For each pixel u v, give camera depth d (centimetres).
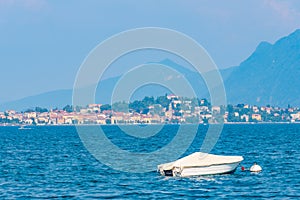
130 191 11238
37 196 10869
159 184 11969
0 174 14288
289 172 13825
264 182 12144
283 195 10681
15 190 11612
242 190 11175
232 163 12962
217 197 10481
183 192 11000
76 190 11500
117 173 13988
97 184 12212
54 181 12812
